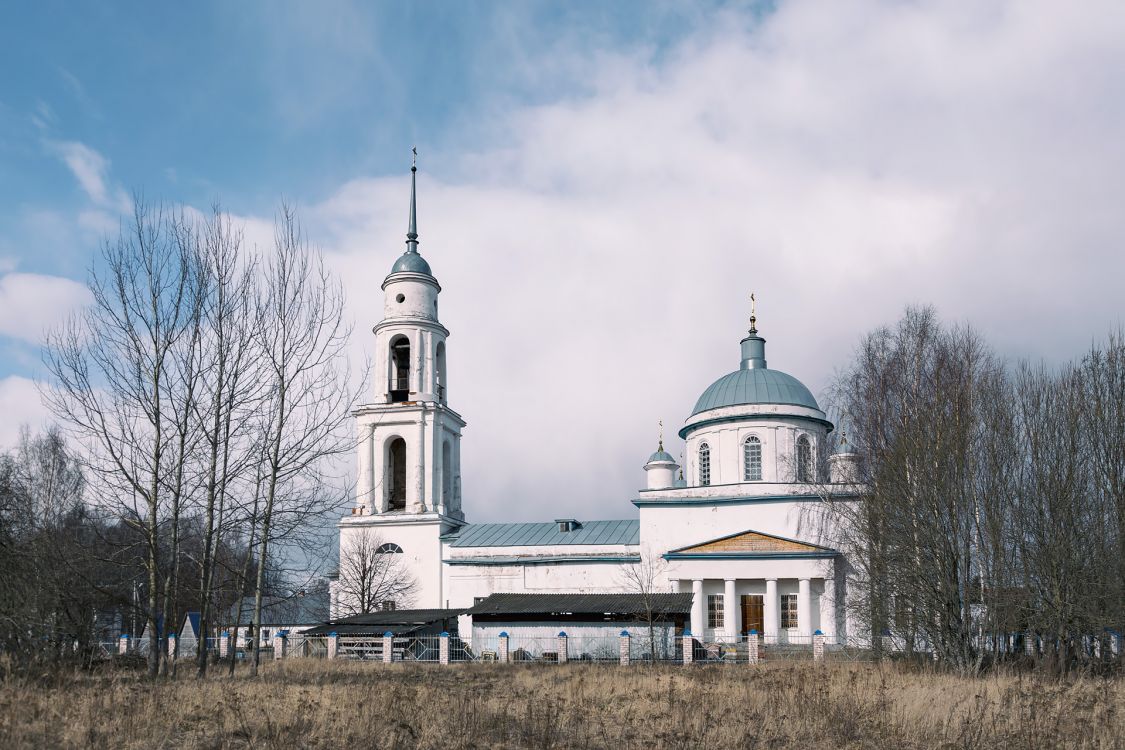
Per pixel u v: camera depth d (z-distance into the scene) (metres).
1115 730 16.66
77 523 34.38
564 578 54.16
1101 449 33.28
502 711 19.06
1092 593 30.67
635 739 17.08
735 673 32.03
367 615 49.69
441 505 58.25
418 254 61.00
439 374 61.06
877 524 32.81
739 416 55.06
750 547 49.69
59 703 18.55
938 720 17.52
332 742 15.72
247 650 45.91
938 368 33.97
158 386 29.12
